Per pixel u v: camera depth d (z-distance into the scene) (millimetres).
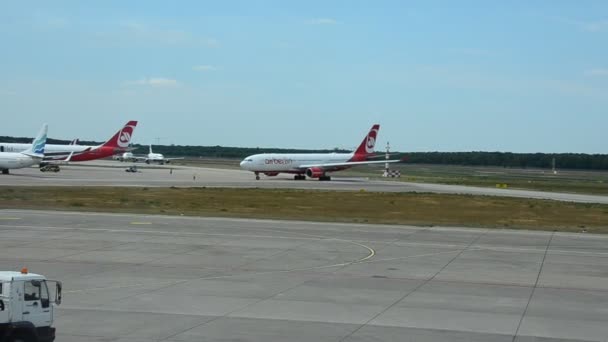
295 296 30766
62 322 25188
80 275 34844
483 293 32281
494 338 24078
